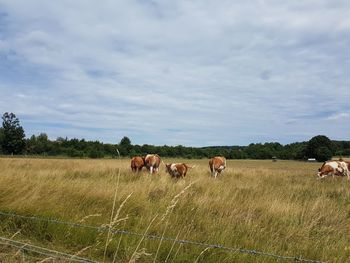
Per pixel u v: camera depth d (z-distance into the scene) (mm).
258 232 7328
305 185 17484
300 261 6043
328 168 25078
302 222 8586
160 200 9430
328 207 10195
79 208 8438
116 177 15992
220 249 6344
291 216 8938
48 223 7266
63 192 9336
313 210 9555
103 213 8242
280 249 6734
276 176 23031
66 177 15055
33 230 7273
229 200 10000
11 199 8445
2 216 7738
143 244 6434
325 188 16578
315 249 6656
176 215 8094
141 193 9836
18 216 7527
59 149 91688
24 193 8883
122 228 7285
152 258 6109
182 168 19422
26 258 5617
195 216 8211
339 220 9156
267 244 6715
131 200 8953
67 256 5934
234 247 6488
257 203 9938
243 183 16094
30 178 11188
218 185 13383
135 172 20781
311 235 7836
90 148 81500
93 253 6281
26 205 8008
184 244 6516
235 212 8922
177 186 12109
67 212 8055
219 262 6066
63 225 7129
